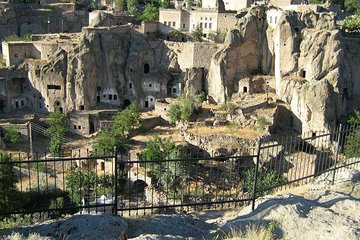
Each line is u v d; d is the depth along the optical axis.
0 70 80.19
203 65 80.69
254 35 79.19
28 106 83.69
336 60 70.50
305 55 73.12
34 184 46.66
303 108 68.00
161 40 85.06
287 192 24.45
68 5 105.50
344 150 43.41
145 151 54.16
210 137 60.97
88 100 81.19
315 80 70.75
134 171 49.84
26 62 82.12
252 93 77.06
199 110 74.12
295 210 17.38
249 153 53.50
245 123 66.56
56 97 80.81
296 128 69.69
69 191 40.44
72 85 80.00
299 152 49.25
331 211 17.55
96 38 81.06
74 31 105.44
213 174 49.50
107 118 77.75
